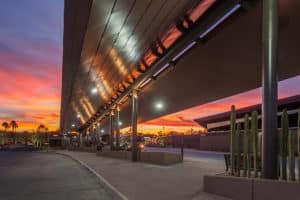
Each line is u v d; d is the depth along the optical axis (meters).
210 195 8.20
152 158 20.44
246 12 10.41
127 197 8.48
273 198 6.62
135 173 14.52
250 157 8.62
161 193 8.95
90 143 68.44
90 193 10.41
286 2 9.80
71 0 9.51
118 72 20.00
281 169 7.68
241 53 14.98
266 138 7.52
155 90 25.92
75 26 11.74
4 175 17.05
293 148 7.42
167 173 14.23
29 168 21.92
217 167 17.30
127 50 15.04
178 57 15.64
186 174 13.72
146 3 9.95
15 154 52.75
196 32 11.95
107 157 31.45
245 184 7.27
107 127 75.00
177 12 10.93
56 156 41.84
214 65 17.42
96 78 21.30
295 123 34.84
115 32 12.35
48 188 11.81
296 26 11.34
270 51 7.69
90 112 45.94
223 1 10.19
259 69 17.31
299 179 6.88
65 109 43.84
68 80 22.81
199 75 20.03
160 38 13.57
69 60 17.09
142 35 13.07
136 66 18.67
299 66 16.05
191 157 29.34
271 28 7.73
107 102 35.41
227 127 55.81
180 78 21.38
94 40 12.95
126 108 39.31
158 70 17.67
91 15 10.27
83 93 28.17
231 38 13.23
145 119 53.12
